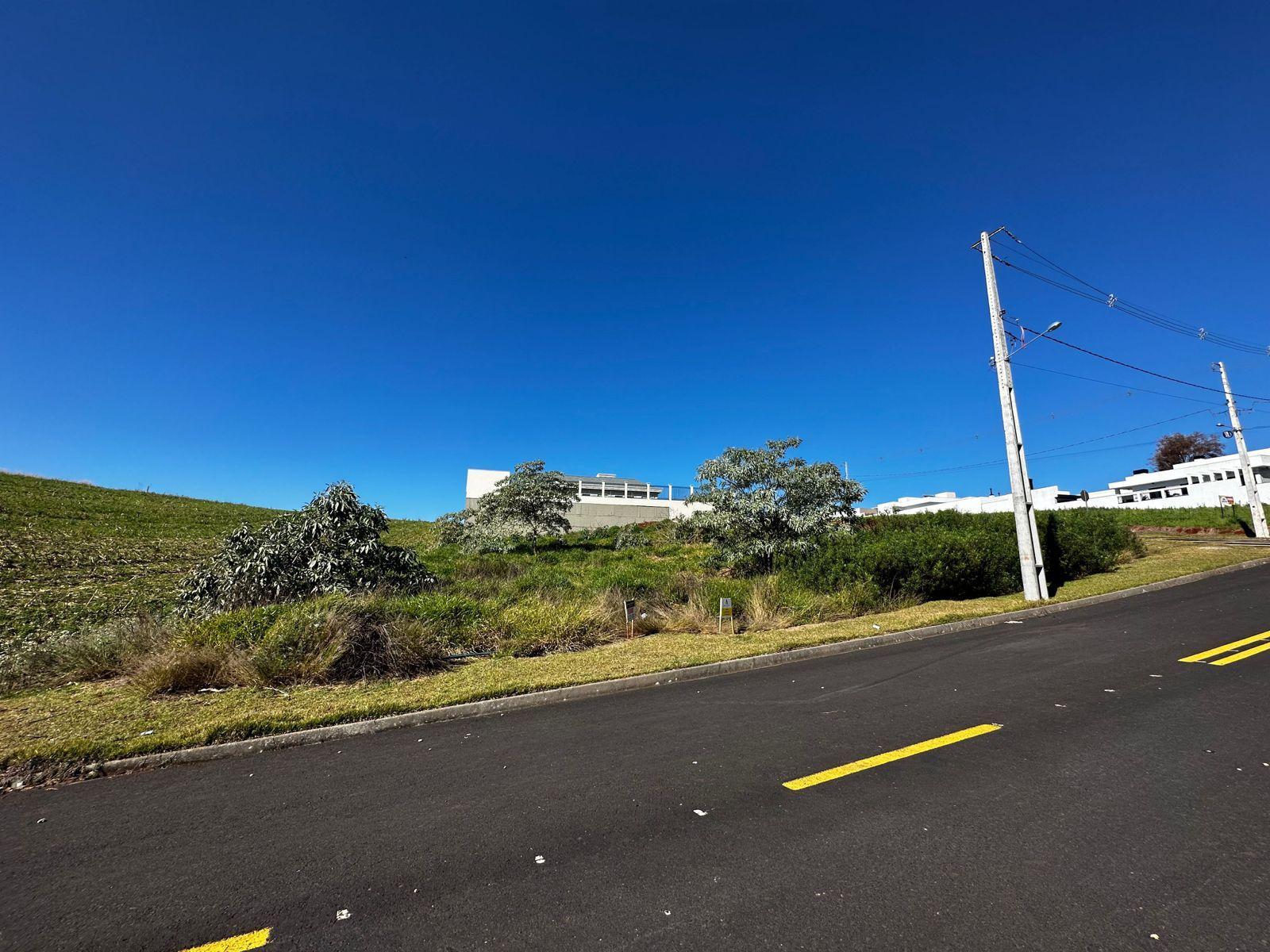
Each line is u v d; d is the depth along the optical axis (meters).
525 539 26.22
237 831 3.91
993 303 14.15
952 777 4.19
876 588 12.71
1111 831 3.39
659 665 8.12
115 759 5.25
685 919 2.76
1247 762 4.23
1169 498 42.69
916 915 2.71
